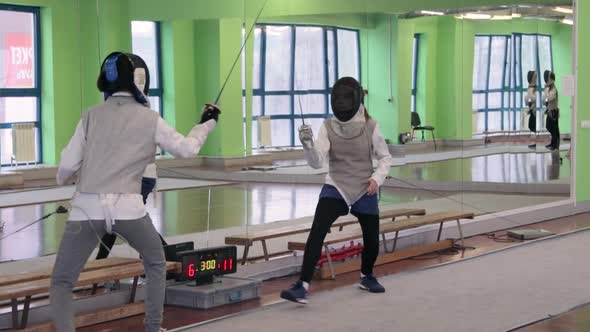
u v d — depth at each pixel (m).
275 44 6.69
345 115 5.73
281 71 6.76
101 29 5.44
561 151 9.90
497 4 9.14
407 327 5.14
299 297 5.59
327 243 6.50
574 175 10.07
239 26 6.34
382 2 7.77
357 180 5.75
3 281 4.79
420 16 8.26
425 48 8.41
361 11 7.54
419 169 8.54
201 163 6.30
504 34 9.27
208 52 6.15
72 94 5.30
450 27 8.69
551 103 9.74
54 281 4.18
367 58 7.68
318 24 7.05
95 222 4.11
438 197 8.74
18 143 5.06
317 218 5.68
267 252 6.68
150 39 5.75
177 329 5.02
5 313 4.94
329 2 7.15
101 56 5.45
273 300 5.86
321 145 5.66
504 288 6.21
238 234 6.62
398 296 5.98
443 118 8.72
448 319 5.32
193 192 6.27
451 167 8.85
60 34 5.20
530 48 9.55
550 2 9.65
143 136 4.22
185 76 6.00
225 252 5.87
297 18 6.84
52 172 5.27
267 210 6.86
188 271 5.59
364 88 7.71
